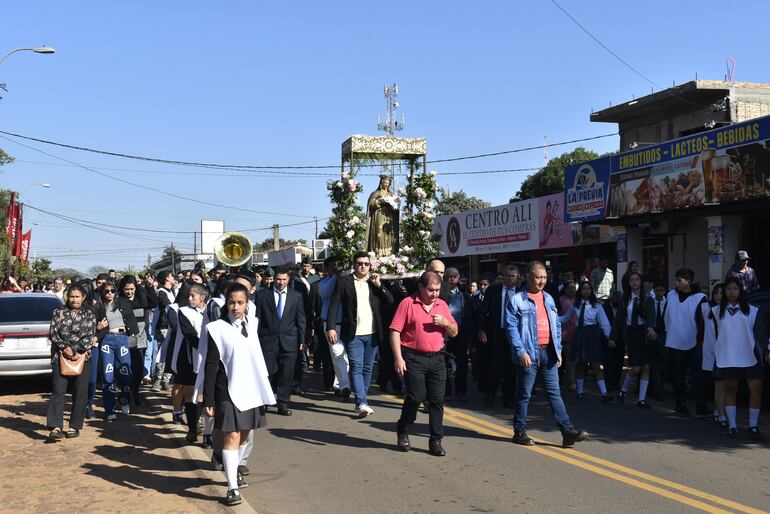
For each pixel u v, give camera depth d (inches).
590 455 302.5
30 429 364.8
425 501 239.8
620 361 507.2
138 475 272.8
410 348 304.8
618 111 933.2
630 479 264.4
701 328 386.3
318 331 496.1
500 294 430.9
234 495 233.1
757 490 250.1
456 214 1143.0
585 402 447.8
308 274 591.5
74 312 343.0
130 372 408.8
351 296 391.9
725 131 614.5
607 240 812.6
